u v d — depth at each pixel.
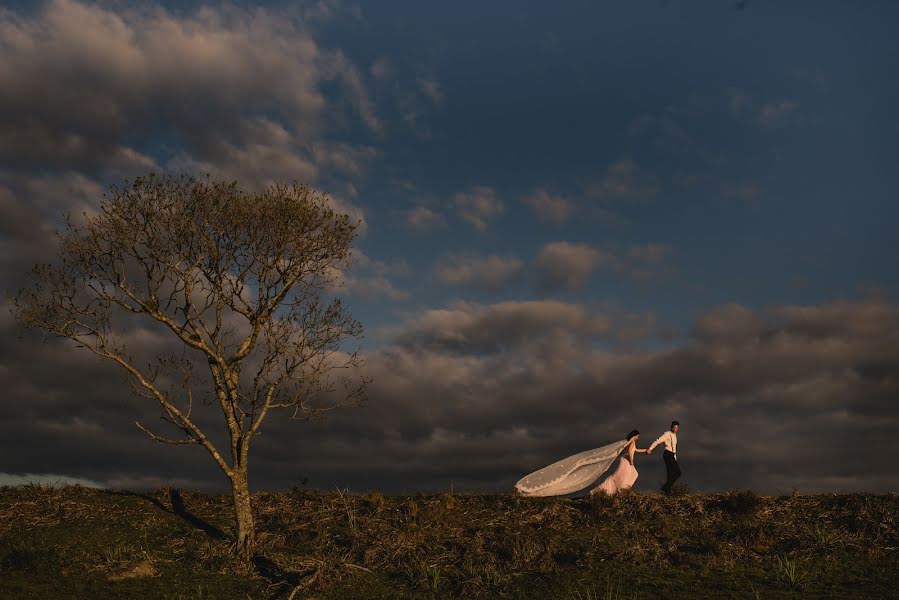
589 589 15.41
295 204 19.31
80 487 23.30
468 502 22.30
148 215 18.50
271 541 18.75
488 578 16.31
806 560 16.70
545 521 19.91
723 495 21.20
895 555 16.80
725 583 15.48
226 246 19.28
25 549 17.25
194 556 17.62
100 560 17.00
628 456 21.78
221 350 19.09
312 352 19.34
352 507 21.91
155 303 18.67
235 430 18.95
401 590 16.03
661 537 18.47
